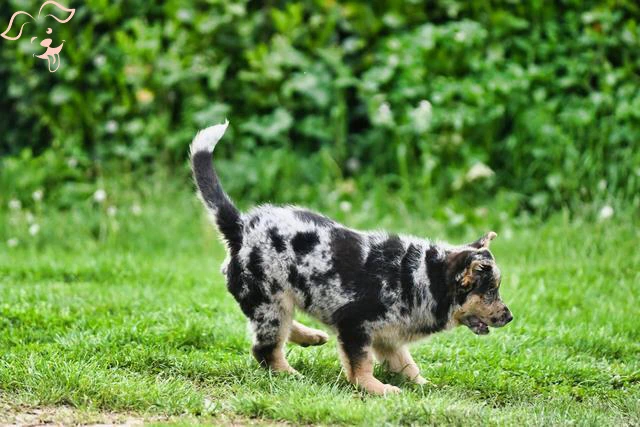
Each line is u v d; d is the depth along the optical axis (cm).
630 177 1416
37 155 1659
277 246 820
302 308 832
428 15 1639
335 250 819
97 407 747
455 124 1495
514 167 1520
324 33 1595
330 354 909
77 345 892
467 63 1558
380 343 841
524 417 733
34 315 979
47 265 1215
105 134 1605
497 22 1570
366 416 712
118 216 1463
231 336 945
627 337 1013
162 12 1653
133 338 922
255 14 1622
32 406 745
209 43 1602
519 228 1442
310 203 1516
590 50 1534
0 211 1495
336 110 1548
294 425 720
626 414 778
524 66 1572
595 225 1357
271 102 1584
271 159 1541
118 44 1598
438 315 822
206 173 855
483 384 842
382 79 1539
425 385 832
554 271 1218
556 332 1001
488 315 816
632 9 1540
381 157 1572
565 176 1469
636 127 1473
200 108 1581
